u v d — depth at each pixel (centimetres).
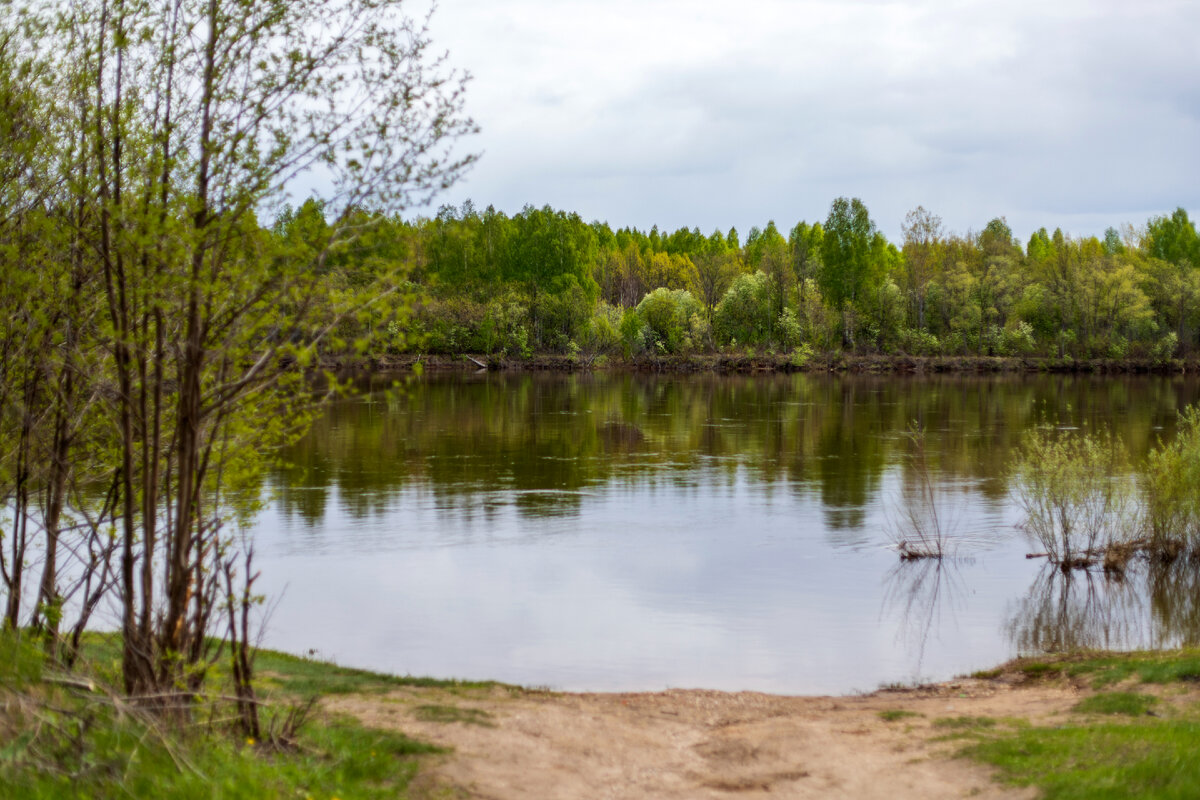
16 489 1132
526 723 1137
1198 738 966
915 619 1897
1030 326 10612
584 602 1986
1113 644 1756
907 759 1020
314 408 924
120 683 945
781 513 2898
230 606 905
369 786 844
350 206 837
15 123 958
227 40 833
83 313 972
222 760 778
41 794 636
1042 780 891
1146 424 5188
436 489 3256
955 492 3222
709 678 1556
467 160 855
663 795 923
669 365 10712
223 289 842
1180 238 12194
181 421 857
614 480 3472
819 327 10806
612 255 14488
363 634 1753
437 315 10606
